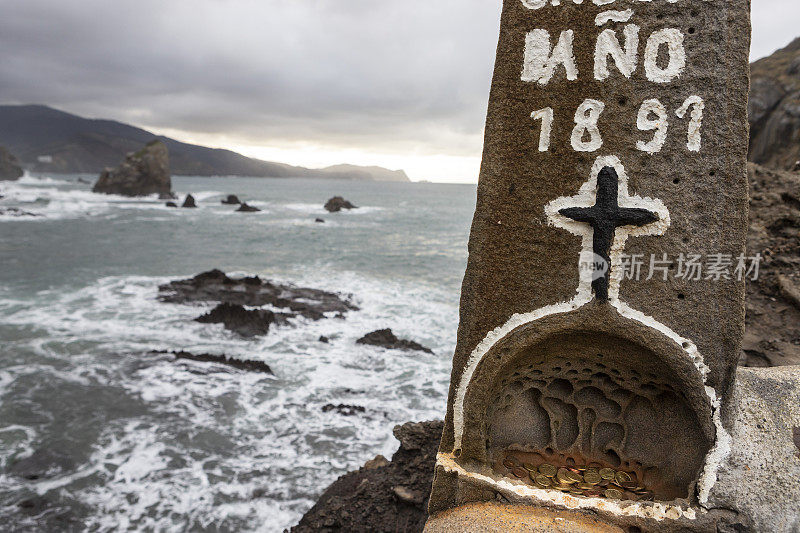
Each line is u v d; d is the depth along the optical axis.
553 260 3.10
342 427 8.52
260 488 6.92
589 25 2.96
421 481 4.95
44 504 6.47
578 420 3.37
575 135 3.02
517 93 3.07
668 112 2.91
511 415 3.42
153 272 20.61
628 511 2.88
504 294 3.18
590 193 3.02
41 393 9.34
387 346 12.09
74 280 18.64
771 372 3.45
